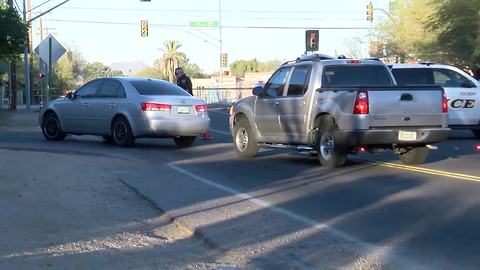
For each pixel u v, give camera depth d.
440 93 12.28
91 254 6.84
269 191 10.28
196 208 9.09
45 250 6.91
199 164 13.59
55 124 17.97
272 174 12.03
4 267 6.23
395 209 8.77
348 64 12.98
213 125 24.94
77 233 7.74
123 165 13.23
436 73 18.86
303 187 10.57
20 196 9.70
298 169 12.62
